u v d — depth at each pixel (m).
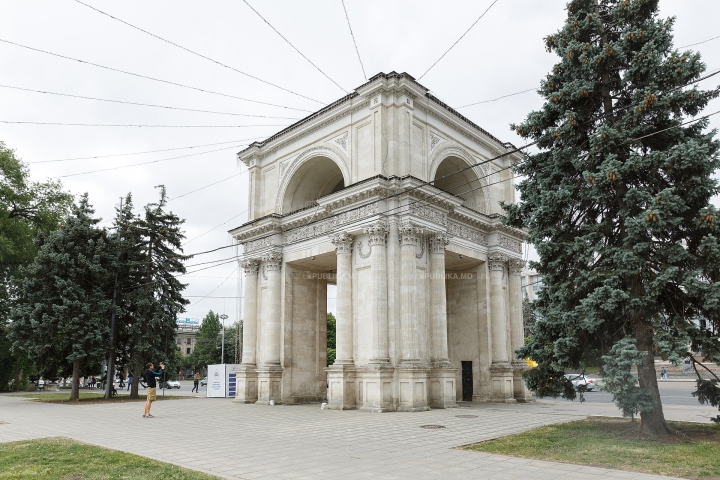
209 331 118.00
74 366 37.94
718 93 16.33
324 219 32.88
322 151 34.69
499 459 13.11
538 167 19.66
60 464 12.45
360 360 29.27
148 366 25.12
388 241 29.22
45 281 37.34
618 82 18.39
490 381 34.59
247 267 37.38
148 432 18.80
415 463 12.62
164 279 41.28
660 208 15.42
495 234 36.59
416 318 28.31
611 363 15.64
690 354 16.25
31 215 48.97
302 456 13.61
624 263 16.00
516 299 37.16
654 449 14.02
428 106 32.69
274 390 33.56
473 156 37.00
